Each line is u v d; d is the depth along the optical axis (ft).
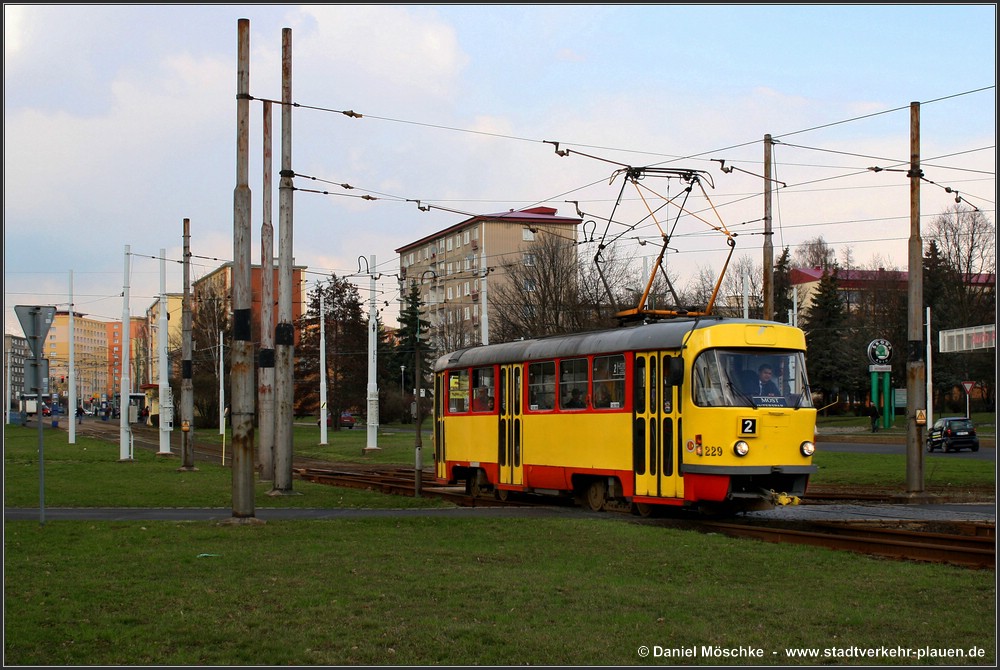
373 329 157.28
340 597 35.17
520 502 78.18
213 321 266.16
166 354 143.02
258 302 290.97
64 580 38.45
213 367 259.80
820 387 258.16
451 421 88.58
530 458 76.54
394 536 52.47
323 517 62.80
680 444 61.41
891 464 111.96
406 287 242.58
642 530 54.54
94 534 52.24
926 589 36.94
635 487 65.10
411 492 85.46
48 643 28.78
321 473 110.42
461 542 50.03
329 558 44.29
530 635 29.63
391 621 31.53
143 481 92.48
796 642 28.81
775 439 60.18
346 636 29.58
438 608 33.40
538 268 180.75
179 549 46.96
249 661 26.99
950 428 152.56
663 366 63.36
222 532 53.26
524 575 39.93
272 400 95.61
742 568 42.22
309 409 271.28
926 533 51.85
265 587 37.09
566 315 174.81
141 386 325.21
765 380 61.11
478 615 32.32
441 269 287.48
